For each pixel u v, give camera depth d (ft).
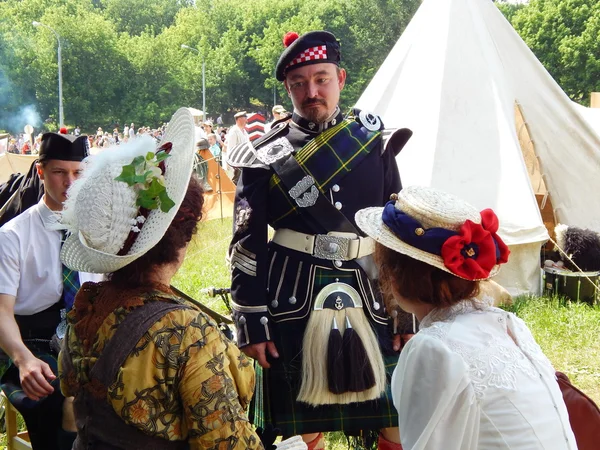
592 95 43.96
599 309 19.21
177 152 5.90
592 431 6.34
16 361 8.41
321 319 8.99
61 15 229.66
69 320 6.08
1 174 31.40
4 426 11.94
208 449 5.39
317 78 9.27
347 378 8.85
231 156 9.52
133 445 5.46
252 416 10.02
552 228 23.57
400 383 5.80
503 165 20.72
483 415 5.46
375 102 23.15
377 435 9.92
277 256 9.36
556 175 22.45
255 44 248.11
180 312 5.53
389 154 9.75
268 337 9.12
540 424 5.50
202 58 248.11
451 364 5.47
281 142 9.37
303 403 9.23
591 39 172.96
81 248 5.75
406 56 23.25
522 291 20.34
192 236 5.96
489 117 21.24
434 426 5.46
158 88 242.58
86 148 9.43
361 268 9.26
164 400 5.44
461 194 20.39
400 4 222.89
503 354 5.61
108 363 5.43
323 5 231.91
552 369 6.03
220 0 273.54
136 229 5.52
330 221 9.13
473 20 22.43
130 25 298.76
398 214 5.90
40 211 9.56
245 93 259.60
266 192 9.34
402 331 9.41
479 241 5.65
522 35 182.09
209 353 5.49
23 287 9.47
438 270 5.77
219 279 23.39
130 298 5.57
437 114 21.25
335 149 9.29
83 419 5.75
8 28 231.09
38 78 225.15
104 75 233.35
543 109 22.39
